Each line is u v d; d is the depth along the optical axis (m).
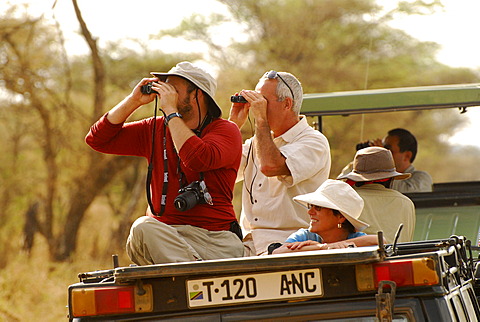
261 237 18.22
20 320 40.34
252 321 12.34
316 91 74.50
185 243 14.92
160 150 15.82
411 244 13.67
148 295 12.52
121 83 66.19
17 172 59.94
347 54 76.62
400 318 12.07
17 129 61.53
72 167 60.88
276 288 12.34
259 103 17.95
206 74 15.82
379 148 18.89
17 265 49.41
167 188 15.52
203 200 15.20
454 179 82.81
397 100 22.77
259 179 18.55
